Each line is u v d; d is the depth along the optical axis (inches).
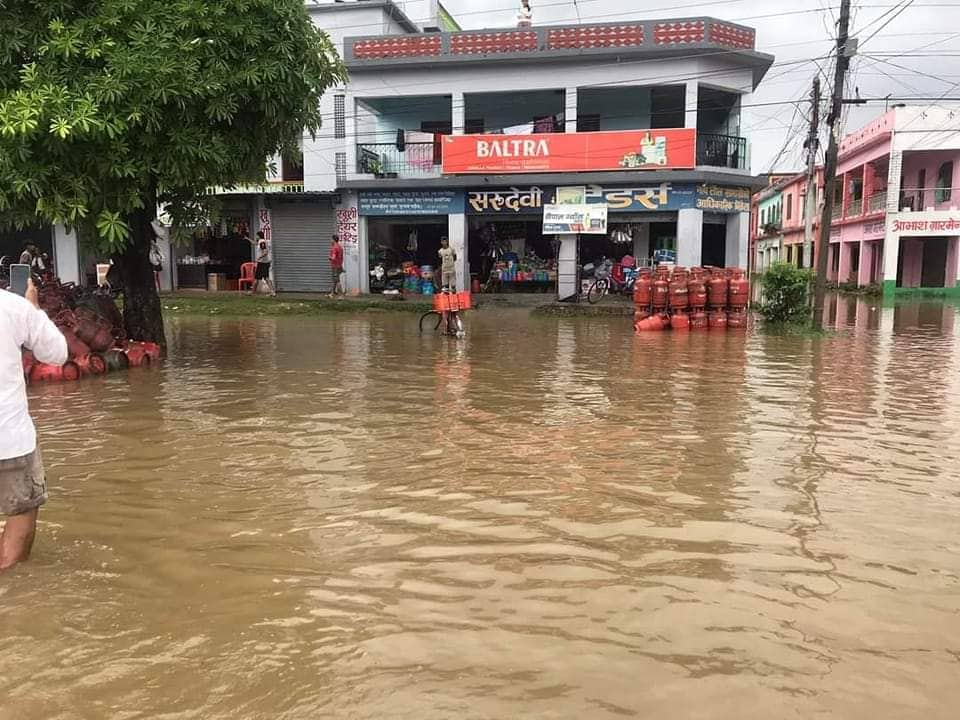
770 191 2181.3
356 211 967.0
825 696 117.0
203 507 202.8
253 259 1023.6
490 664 126.1
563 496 210.8
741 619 141.3
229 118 395.2
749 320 741.3
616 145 872.3
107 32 374.3
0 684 120.3
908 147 1243.8
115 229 387.9
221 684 120.7
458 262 944.9
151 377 408.8
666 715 112.0
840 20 626.5
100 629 137.9
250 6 397.4
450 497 210.2
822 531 185.2
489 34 893.2
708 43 851.4
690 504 204.4
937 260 1322.6
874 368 443.8
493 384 388.8
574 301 884.0
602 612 144.1
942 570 163.2
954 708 114.0
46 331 162.7
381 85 928.9
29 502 161.3
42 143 364.8
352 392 365.7
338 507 202.7
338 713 113.1
